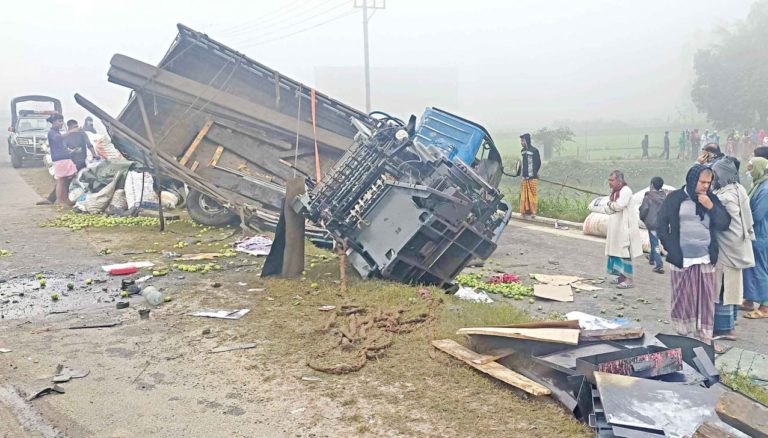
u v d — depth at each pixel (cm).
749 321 766
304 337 630
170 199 1556
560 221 1561
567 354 499
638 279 979
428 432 435
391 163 877
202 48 1308
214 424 452
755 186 782
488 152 1195
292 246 872
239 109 1312
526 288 906
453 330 632
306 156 1338
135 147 1365
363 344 600
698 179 616
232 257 1034
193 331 654
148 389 512
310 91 1323
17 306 746
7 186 2091
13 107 3250
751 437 359
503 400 481
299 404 482
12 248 1090
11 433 436
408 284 826
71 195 1596
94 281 863
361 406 477
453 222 809
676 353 488
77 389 512
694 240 627
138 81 1282
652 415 400
